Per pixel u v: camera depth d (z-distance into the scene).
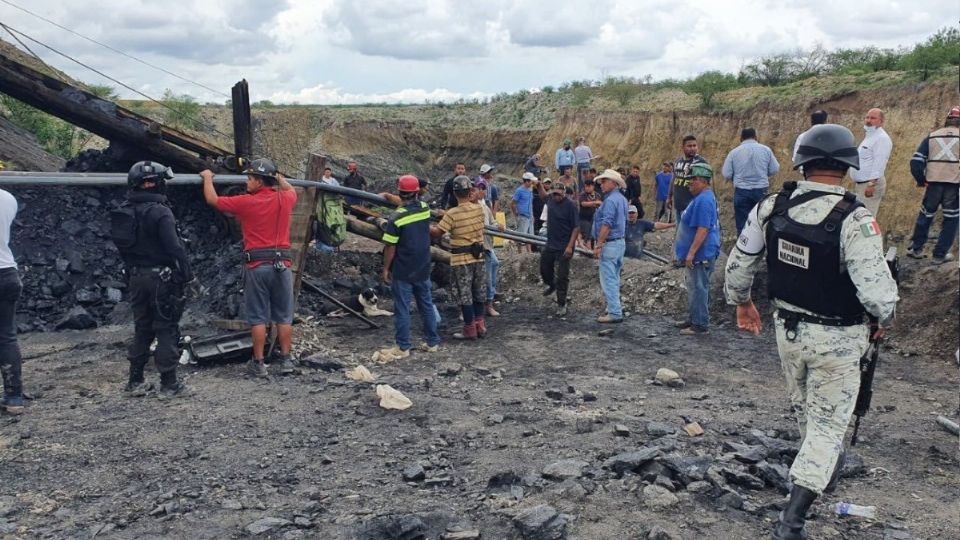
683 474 4.50
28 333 9.64
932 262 9.48
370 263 13.12
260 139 55.19
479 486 4.55
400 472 4.81
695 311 9.40
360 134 55.88
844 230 3.57
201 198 12.20
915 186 19.31
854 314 3.69
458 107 60.31
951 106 19.42
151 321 6.50
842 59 30.12
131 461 4.98
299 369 7.47
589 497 4.29
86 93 11.95
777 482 4.50
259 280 7.18
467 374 7.68
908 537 3.98
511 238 10.87
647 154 33.12
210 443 5.32
